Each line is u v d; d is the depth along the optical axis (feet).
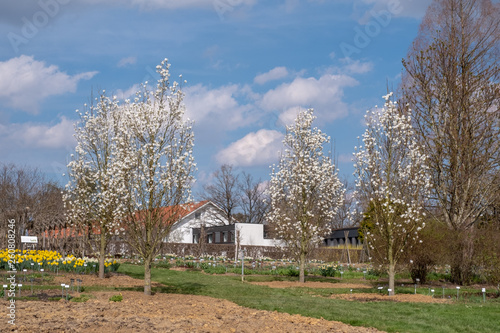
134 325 33.99
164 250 148.05
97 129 74.18
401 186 66.33
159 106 58.13
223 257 143.23
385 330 40.24
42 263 71.77
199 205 212.64
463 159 88.22
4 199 115.65
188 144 58.34
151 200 57.41
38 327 31.30
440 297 63.57
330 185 86.12
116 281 69.67
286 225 84.99
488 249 72.59
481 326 42.04
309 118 85.15
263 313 44.83
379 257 78.02
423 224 66.33
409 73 94.63
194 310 44.68
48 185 125.80
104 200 66.59
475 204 90.53
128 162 56.39
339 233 170.09
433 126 91.71
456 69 90.58
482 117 89.10
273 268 101.19
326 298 61.11
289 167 86.12
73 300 46.93
